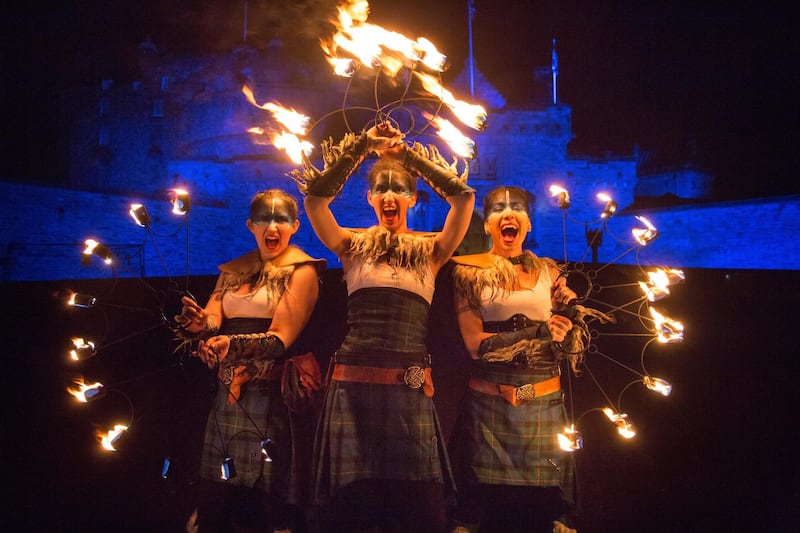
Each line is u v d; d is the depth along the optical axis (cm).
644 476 468
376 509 346
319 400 381
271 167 2844
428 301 360
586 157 3109
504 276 363
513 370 361
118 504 427
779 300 865
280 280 367
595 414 560
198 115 3541
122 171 3638
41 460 485
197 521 369
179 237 2308
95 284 906
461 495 364
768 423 539
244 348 349
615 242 2677
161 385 591
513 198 382
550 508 360
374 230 362
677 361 659
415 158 356
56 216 1933
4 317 732
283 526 357
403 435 343
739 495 438
